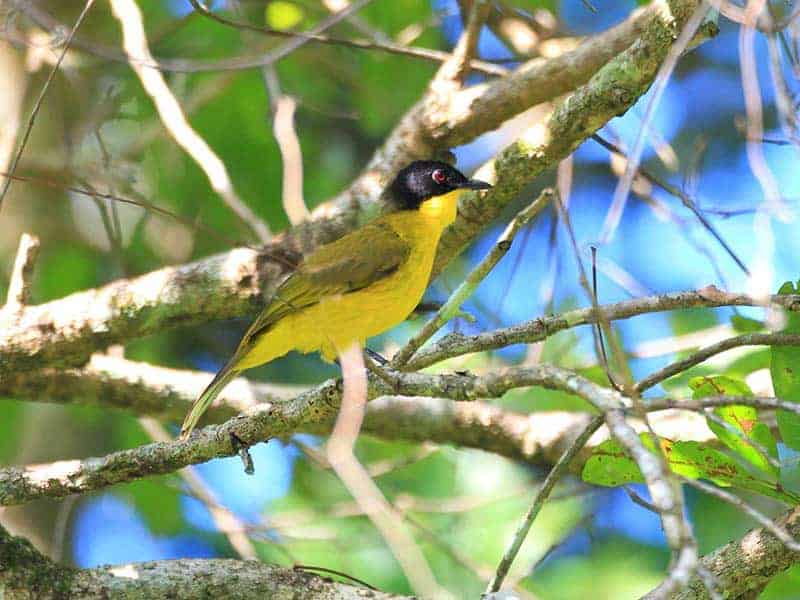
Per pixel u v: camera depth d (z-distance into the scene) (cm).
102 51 1217
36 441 1445
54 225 1479
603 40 1085
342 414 745
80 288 1501
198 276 1073
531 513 721
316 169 1602
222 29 1523
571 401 1395
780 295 738
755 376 1139
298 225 1117
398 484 1451
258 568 830
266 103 1532
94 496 1483
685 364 716
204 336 1609
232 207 1124
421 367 771
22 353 1057
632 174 671
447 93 1158
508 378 657
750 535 755
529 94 1118
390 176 1150
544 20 1366
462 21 1362
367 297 1073
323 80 1596
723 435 786
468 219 1075
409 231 1106
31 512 1416
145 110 1478
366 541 1407
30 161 1383
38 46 1179
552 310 1183
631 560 1381
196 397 1214
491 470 1439
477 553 1369
